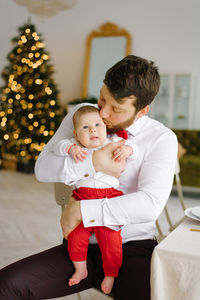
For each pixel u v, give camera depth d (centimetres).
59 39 780
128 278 117
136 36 712
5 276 114
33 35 515
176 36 680
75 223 116
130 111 120
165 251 93
